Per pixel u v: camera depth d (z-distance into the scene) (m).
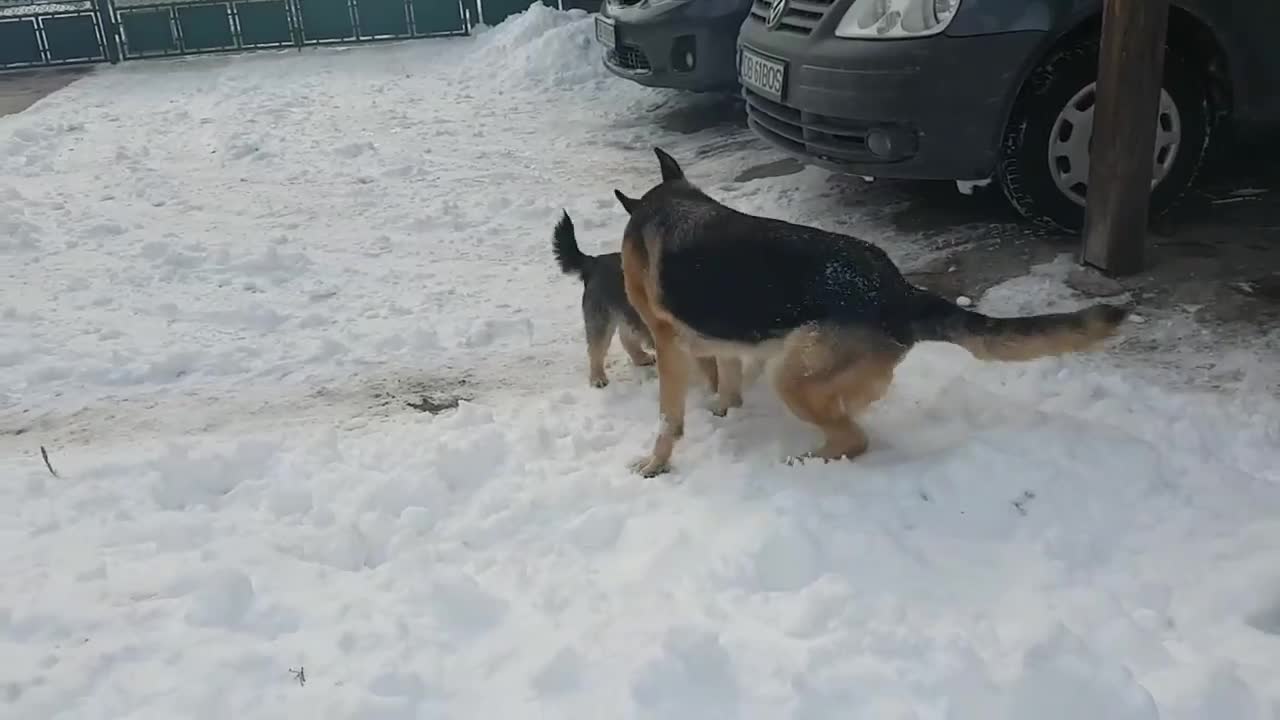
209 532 3.55
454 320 5.49
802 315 3.57
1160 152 5.49
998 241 5.79
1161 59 4.77
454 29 14.05
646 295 3.87
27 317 5.66
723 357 3.92
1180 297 4.85
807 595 2.99
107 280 6.21
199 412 4.63
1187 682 2.55
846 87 5.51
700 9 8.49
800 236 3.69
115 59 13.77
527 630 2.96
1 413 4.67
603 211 7.13
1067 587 3.01
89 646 2.92
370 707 2.65
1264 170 6.41
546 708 2.65
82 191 8.19
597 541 3.44
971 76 5.27
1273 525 3.17
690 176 7.72
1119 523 3.28
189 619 3.04
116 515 3.66
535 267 6.23
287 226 7.16
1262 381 4.07
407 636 2.95
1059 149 5.49
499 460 3.96
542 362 4.99
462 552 3.39
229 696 2.72
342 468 3.92
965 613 2.92
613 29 9.15
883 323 3.58
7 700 2.71
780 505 3.46
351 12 13.88
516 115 10.13
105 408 4.70
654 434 4.16
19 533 3.54
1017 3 5.19
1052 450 3.63
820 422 3.72
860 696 2.62
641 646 2.83
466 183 7.97
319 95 11.38
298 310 5.72
